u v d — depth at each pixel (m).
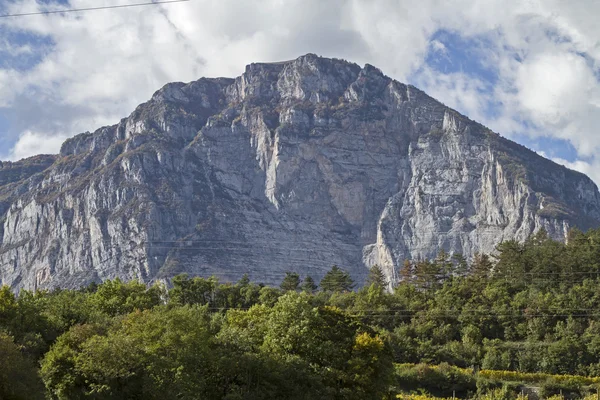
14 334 100.06
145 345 92.38
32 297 122.56
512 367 187.00
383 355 117.31
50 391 85.81
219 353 99.25
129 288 160.38
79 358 87.50
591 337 191.00
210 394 95.88
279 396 99.00
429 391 166.00
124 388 87.94
